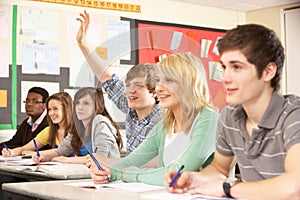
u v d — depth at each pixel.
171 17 5.56
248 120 1.74
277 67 1.64
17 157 3.61
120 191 1.81
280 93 1.68
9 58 4.52
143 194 1.74
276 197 1.47
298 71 5.81
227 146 1.86
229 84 1.64
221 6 5.91
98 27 5.01
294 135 1.54
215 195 1.64
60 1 4.78
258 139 1.67
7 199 2.02
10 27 4.52
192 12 5.73
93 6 4.99
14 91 4.53
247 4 5.83
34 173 2.62
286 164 1.54
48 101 3.72
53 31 4.74
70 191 1.81
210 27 5.89
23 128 4.35
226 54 1.63
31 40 4.62
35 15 4.65
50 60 4.71
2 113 4.48
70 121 3.60
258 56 1.60
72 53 4.83
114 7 5.14
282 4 5.88
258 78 1.62
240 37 1.62
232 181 1.63
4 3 4.50
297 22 5.81
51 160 3.30
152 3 5.41
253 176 1.75
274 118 1.63
